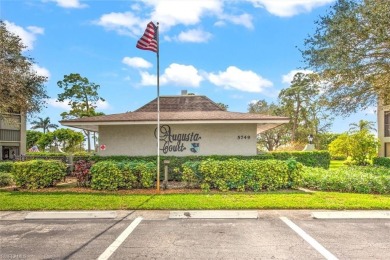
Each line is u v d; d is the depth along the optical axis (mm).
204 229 6965
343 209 8648
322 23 16797
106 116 16594
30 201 9484
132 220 7723
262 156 15062
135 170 11867
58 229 7023
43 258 5258
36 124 59281
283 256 5277
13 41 18141
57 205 8992
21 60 18641
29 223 7559
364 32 14797
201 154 15812
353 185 11250
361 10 14719
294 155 21125
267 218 7891
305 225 7242
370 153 27109
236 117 15172
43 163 12289
